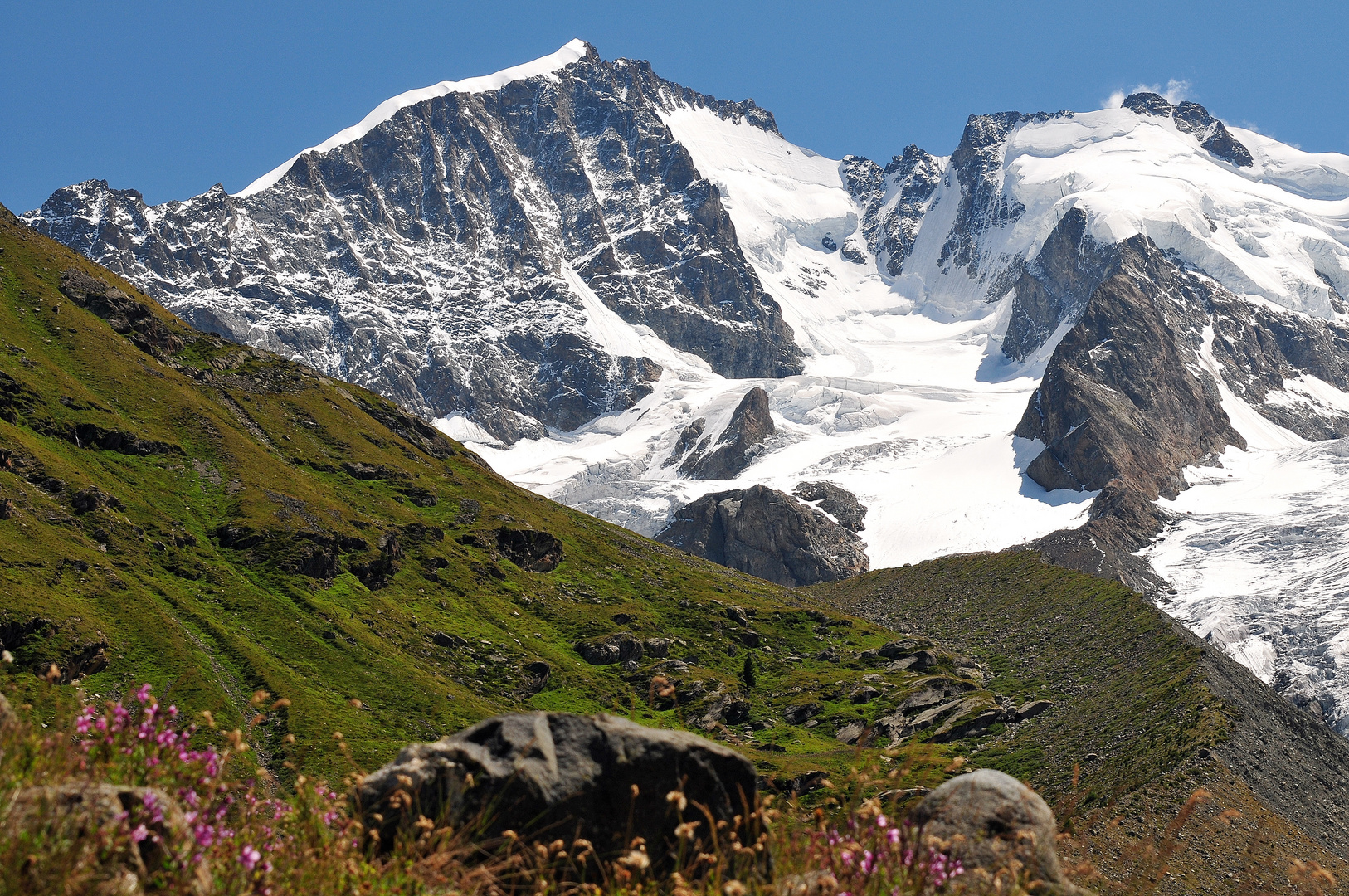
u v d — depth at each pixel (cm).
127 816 1024
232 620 12394
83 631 10069
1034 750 14025
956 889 1134
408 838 1260
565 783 1394
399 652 13450
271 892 1122
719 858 1216
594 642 16088
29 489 12650
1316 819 10488
